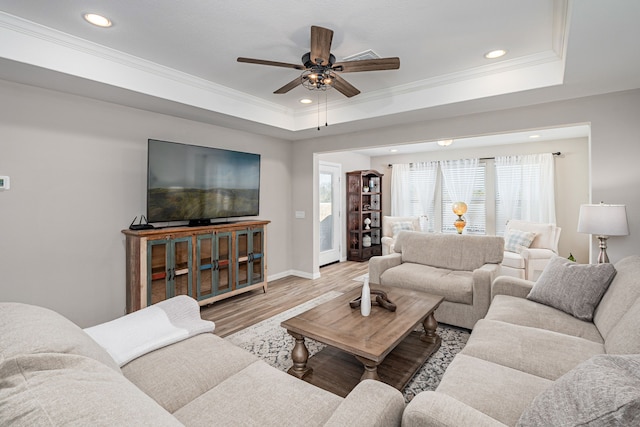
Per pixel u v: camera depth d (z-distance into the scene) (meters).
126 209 3.25
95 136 3.02
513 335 1.74
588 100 2.91
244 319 3.28
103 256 3.09
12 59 2.14
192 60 2.79
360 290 2.84
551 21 2.16
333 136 4.73
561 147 5.58
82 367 0.80
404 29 2.27
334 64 2.21
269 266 4.88
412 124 3.94
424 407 0.97
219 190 3.86
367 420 0.96
